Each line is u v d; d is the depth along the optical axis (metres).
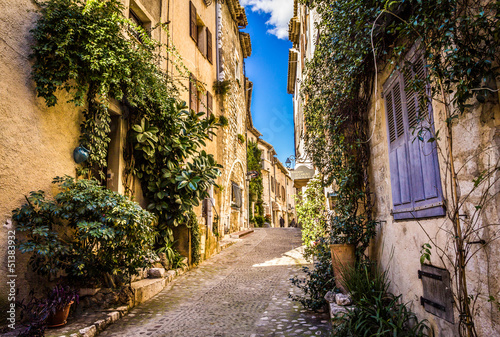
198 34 12.08
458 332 2.45
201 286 6.33
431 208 2.83
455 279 2.45
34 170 4.02
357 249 4.64
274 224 32.12
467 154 2.33
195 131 7.54
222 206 12.95
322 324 4.17
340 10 4.09
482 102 2.14
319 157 5.94
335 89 4.91
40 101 4.16
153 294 5.64
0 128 3.60
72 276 4.29
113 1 4.80
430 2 2.45
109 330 3.97
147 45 5.47
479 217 2.21
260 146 28.36
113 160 6.00
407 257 3.39
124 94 5.52
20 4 3.95
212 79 12.93
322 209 7.97
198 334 3.89
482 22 2.05
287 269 7.80
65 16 4.18
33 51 4.07
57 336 3.38
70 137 4.66
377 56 3.88
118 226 4.26
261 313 4.70
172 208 6.94
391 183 3.83
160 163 6.96
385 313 3.31
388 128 3.94
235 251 10.70
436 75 2.48
